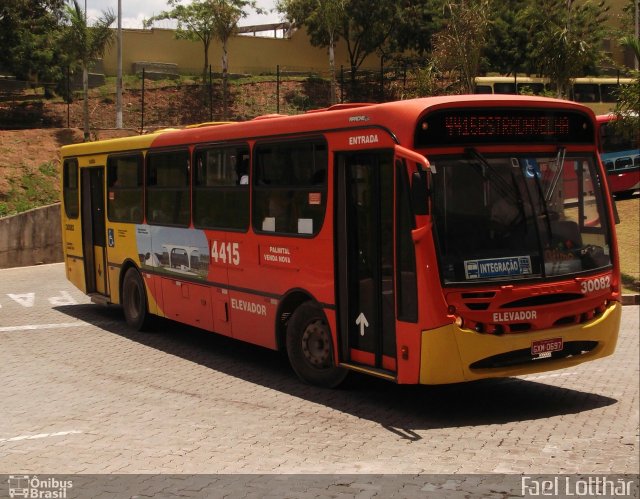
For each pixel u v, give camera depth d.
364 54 53.47
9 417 8.95
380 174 8.95
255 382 10.60
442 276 8.40
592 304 9.20
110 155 14.85
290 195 10.25
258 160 10.86
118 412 9.13
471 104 8.71
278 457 7.49
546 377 11.20
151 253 13.59
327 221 9.61
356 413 9.13
